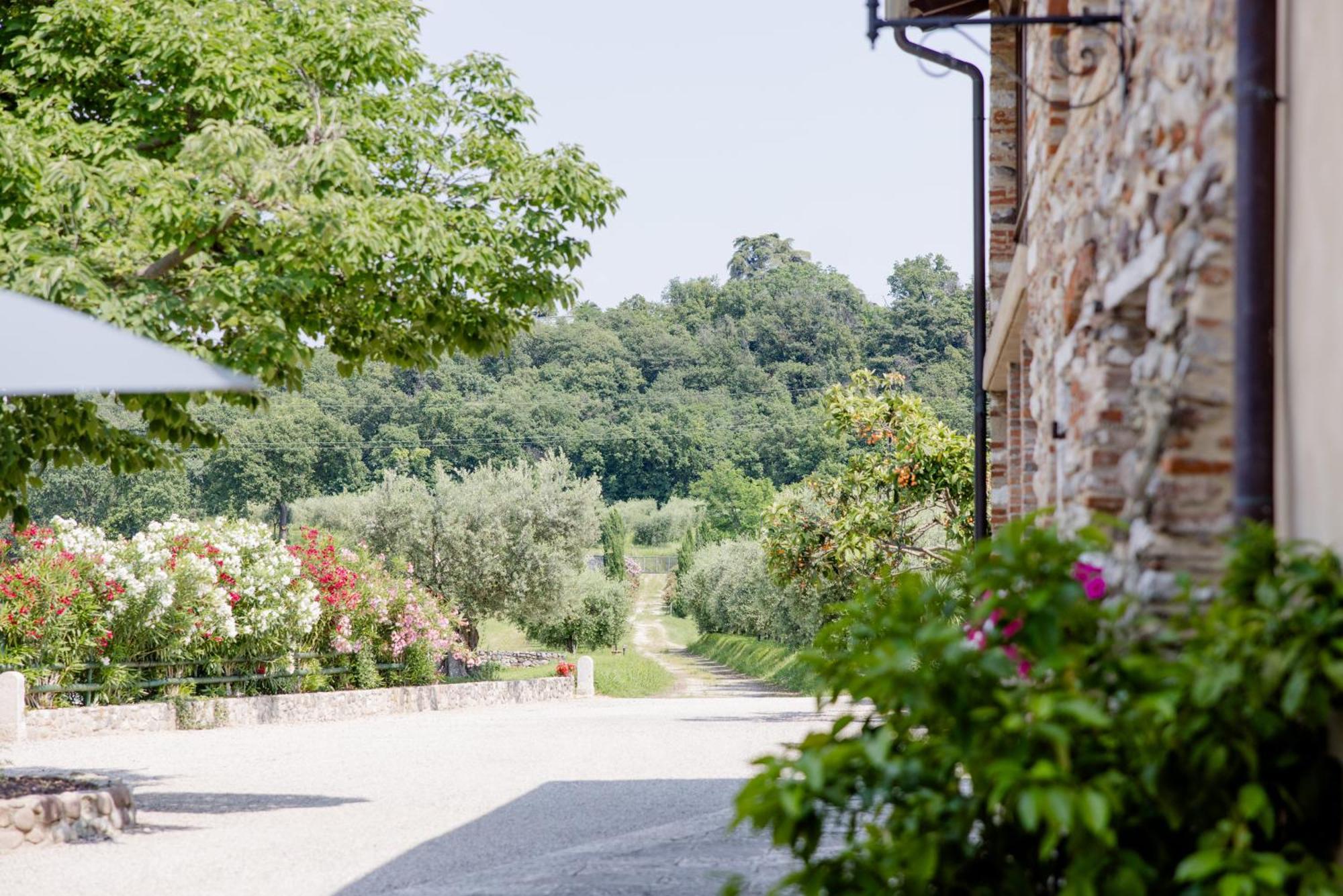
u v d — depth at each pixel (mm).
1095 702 2773
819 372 105500
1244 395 3010
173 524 19906
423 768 13211
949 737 2795
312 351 9062
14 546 17906
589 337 103000
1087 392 4418
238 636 20016
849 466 19578
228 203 8336
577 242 10305
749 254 132250
